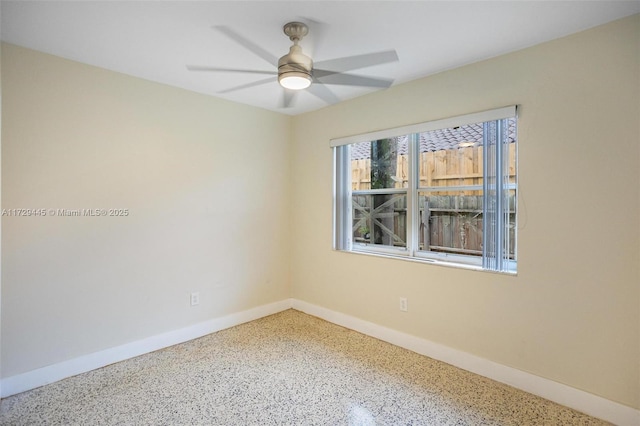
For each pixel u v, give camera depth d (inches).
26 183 89.1
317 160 147.3
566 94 82.6
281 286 156.7
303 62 79.7
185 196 121.6
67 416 78.7
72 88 96.1
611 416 76.9
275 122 152.0
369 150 132.3
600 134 78.0
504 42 86.0
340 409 81.9
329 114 141.7
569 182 82.4
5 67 85.3
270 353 112.3
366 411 81.2
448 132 109.0
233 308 137.5
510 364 92.5
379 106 123.0
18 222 88.1
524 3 69.0
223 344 119.4
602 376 78.4
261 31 80.1
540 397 86.8
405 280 116.3
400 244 123.7
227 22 76.0
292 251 159.2
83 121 98.3
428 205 115.3
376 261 125.2
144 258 111.6
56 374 94.0
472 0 67.9
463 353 101.7
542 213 86.7
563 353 83.8
